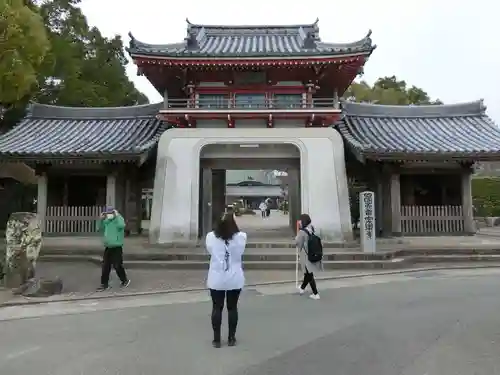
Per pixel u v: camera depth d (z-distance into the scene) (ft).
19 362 16.97
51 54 65.46
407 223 61.87
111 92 100.27
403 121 66.90
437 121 66.85
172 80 58.65
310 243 29.27
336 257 43.70
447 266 43.75
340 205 50.11
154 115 66.13
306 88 56.70
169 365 16.46
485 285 33.47
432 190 64.90
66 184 65.05
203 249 47.21
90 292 31.35
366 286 33.53
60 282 31.45
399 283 34.81
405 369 15.92
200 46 61.82
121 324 22.70
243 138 51.70
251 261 42.96
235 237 18.90
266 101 56.39
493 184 116.37
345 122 64.49
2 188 72.23
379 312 24.80
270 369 15.97
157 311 25.71
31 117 66.49
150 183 73.72
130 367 16.30
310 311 25.23
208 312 25.38
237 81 56.49
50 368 16.30
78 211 61.87
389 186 59.52
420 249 47.75
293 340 19.52
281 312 25.02
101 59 101.81
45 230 61.00
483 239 58.23
